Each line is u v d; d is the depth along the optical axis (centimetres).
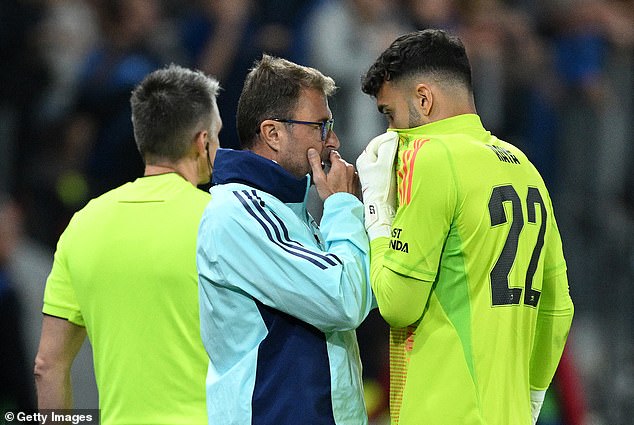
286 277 1013
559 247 1098
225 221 1038
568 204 2709
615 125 2803
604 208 2695
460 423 1002
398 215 1016
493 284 1014
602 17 2897
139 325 1192
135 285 1193
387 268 1010
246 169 1060
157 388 1188
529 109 2759
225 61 2570
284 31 2642
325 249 1062
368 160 1072
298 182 1070
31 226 2558
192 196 1217
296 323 1043
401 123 1061
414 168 1009
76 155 2617
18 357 2214
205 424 1172
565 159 2781
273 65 1081
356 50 2583
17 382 2205
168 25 2755
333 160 1091
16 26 2881
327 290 1001
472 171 1010
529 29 2977
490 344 1010
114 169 2564
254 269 1024
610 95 2822
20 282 2280
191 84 1260
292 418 1023
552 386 2002
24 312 2270
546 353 1114
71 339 1255
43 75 2831
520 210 1029
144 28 2698
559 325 1102
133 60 2622
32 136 2775
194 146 1259
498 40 2750
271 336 1038
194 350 1180
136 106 1265
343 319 1013
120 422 1202
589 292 2592
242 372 1041
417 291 1001
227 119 2456
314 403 1027
